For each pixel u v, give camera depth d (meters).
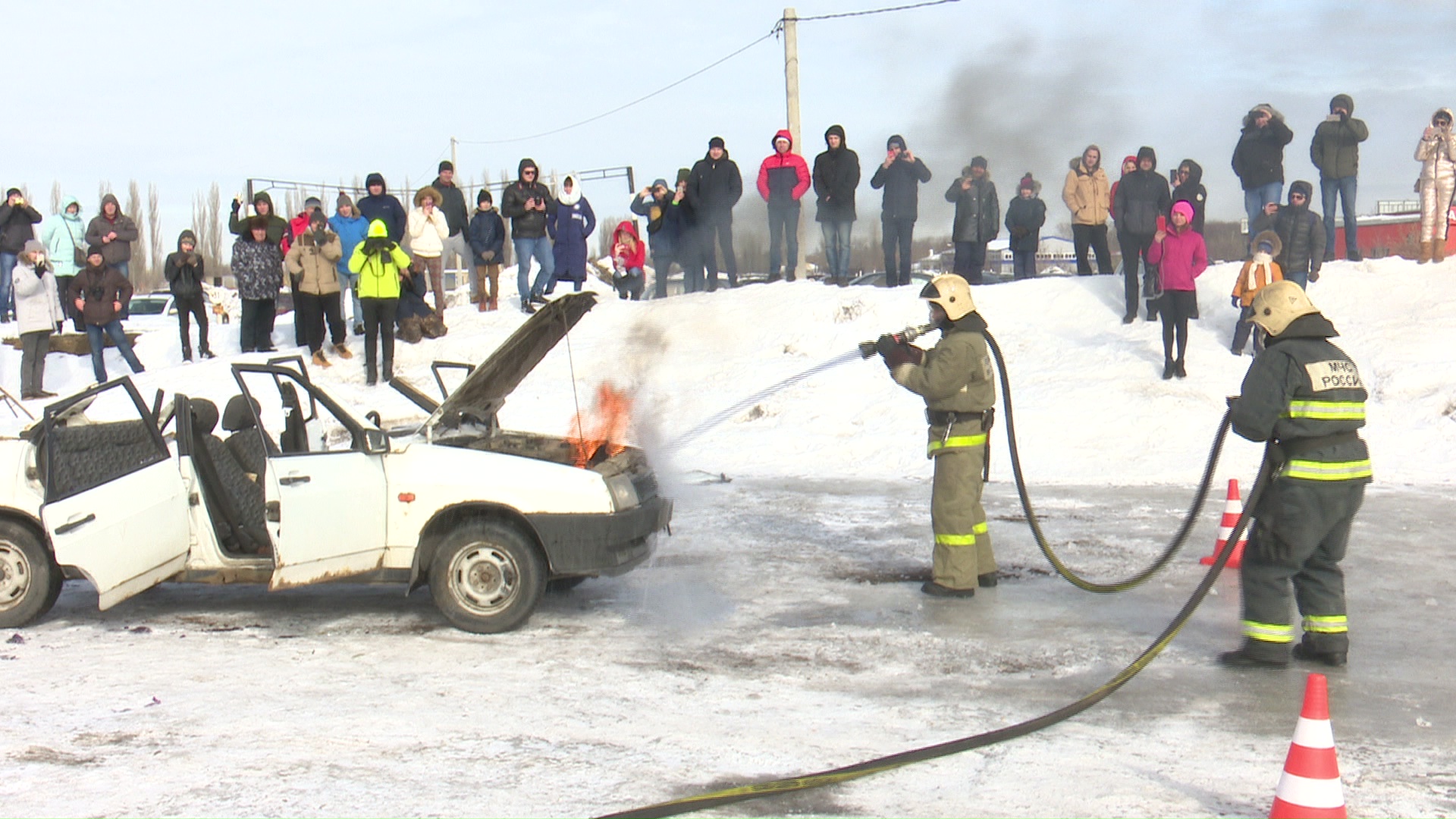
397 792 4.41
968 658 6.26
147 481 6.69
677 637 6.69
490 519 6.81
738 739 5.04
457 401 7.30
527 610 6.75
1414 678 5.92
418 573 6.86
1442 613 7.15
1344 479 5.83
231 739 4.97
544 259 19.28
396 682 5.80
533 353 7.35
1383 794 4.43
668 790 4.45
